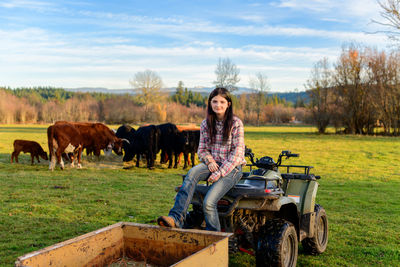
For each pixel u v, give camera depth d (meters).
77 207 8.66
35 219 7.41
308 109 52.03
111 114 96.06
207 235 3.31
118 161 18.22
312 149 27.61
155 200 9.81
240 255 5.67
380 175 16.02
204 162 4.12
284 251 4.11
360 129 47.91
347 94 47.38
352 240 6.69
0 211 7.96
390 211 9.30
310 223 5.24
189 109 121.69
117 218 7.75
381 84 44.56
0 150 23.33
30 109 116.94
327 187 12.95
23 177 12.94
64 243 3.00
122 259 3.57
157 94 98.81
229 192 4.11
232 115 4.17
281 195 4.40
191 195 3.91
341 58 47.16
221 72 73.00
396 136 44.44
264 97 106.31
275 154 23.61
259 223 4.67
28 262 2.64
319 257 5.70
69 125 15.29
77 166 16.08
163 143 16.59
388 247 6.24
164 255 3.53
